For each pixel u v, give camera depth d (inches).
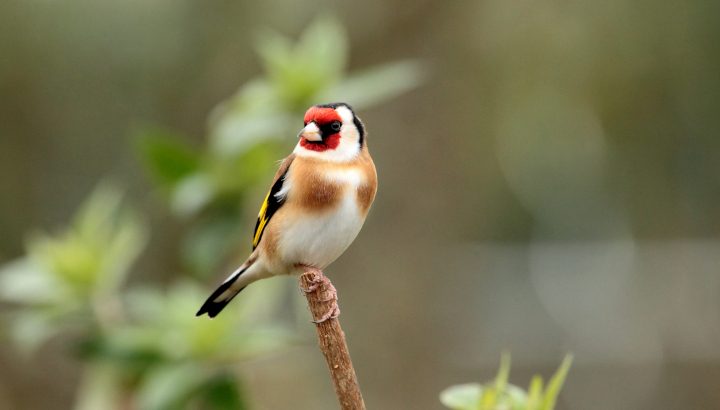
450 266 532.4
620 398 566.3
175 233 505.4
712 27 552.1
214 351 232.8
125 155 518.0
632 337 587.8
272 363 408.2
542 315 583.2
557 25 565.3
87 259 244.4
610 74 580.4
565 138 625.3
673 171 625.3
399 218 523.2
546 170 635.5
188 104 513.3
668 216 633.6
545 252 601.3
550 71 585.9
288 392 479.8
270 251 216.1
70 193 522.6
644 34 562.9
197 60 508.1
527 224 625.6
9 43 493.7
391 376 506.6
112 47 498.6
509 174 613.6
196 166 241.6
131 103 517.3
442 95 533.0
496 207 617.3
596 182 646.5
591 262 607.2
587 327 588.7
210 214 248.8
